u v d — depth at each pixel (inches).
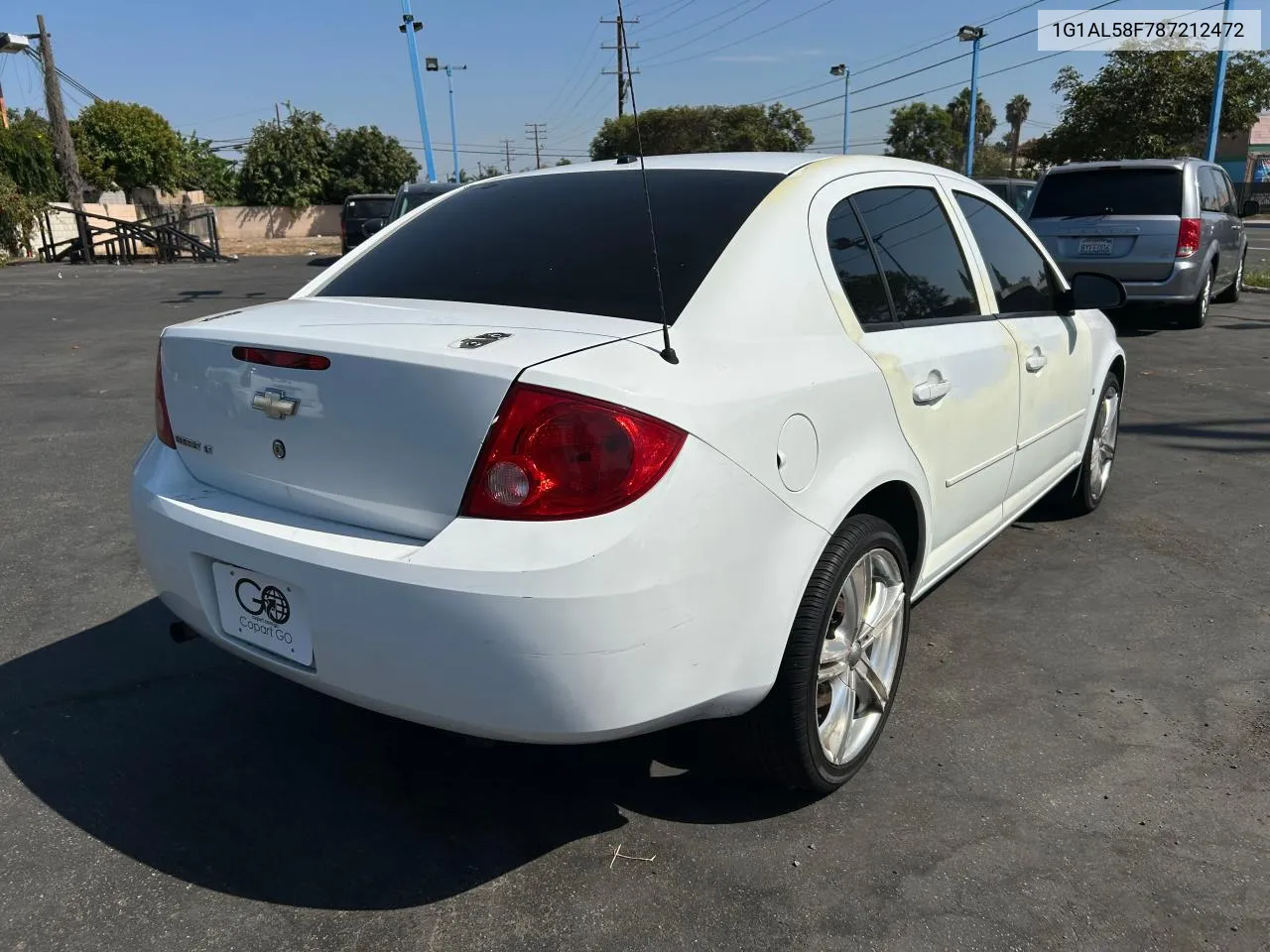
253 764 107.7
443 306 95.8
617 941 82.4
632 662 76.4
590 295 93.9
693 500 78.0
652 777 105.3
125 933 83.0
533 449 74.7
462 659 75.2
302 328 88.4
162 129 1557.6
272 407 86.4
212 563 90.3
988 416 126.0
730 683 84.6
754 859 92.5
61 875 89.9
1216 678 126.8
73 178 1042.1
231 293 655.1
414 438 78.6
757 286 94.0
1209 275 422.9
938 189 129.1
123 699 120.6
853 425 96.6
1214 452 233.5
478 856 93.1
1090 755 109.7
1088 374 167.8
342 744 111.8
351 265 117.6
